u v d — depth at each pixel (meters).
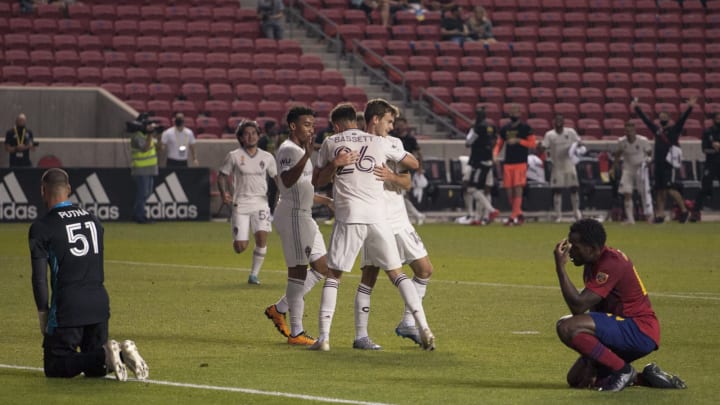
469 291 30.55
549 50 78.50
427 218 62.72
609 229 54.97
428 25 79.75
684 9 84.69
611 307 17.27
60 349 17.83
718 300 28.61
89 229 18.03
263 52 73.44
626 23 82.44
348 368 19.22
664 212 65.69
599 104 75.00
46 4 73.81
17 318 25.27
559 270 17.11
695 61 79.75
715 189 67.31
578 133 72.19
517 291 30.58
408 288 20.64
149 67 70.56
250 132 33.12
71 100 66.12
